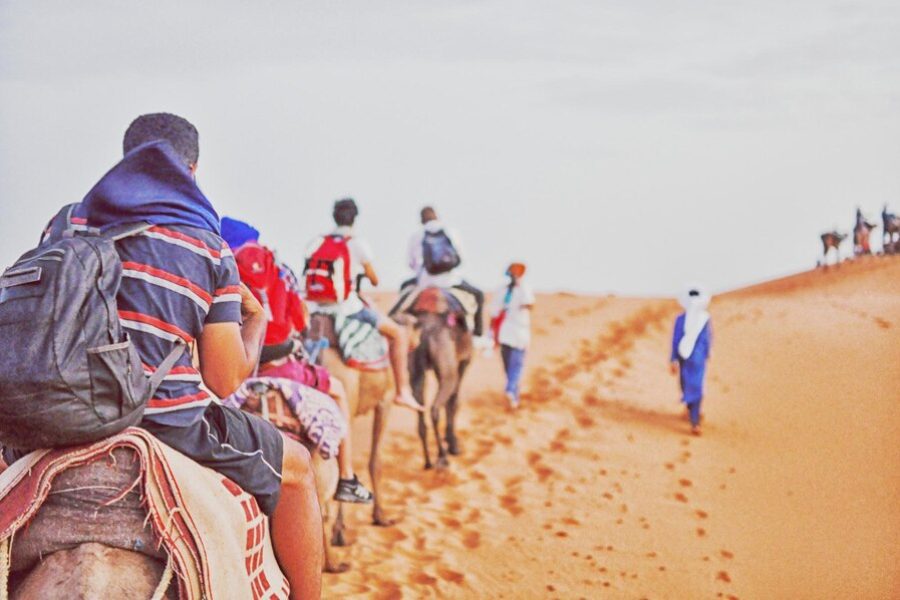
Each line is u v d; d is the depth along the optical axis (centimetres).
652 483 1209
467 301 1295
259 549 368
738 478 1216
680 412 1545
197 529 328
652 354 2073
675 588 906
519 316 1588
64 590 304
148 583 317
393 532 1045
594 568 954
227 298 357
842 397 1559
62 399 304
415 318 1273
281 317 643
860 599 871
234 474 359
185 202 354
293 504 397
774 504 1120
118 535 319
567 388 1720
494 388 1766
